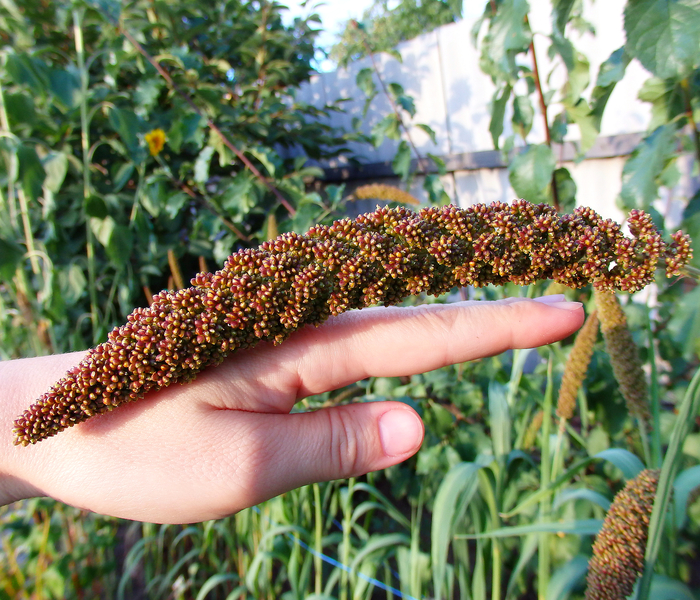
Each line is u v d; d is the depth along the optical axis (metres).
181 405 0.15
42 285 0.33
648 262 0.13
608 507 0.18
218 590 0.31
